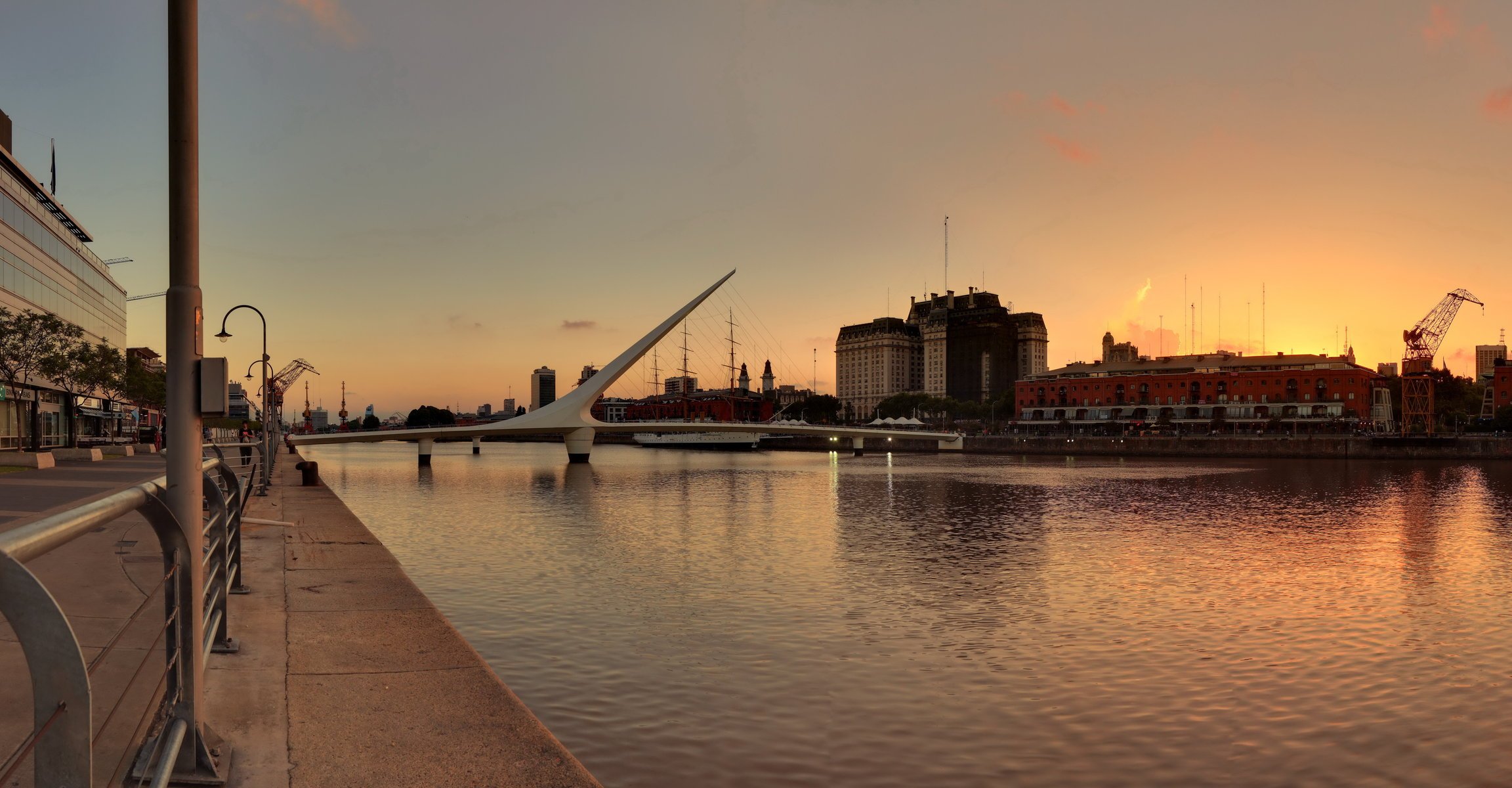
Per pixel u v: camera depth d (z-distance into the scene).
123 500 3.98
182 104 5.18
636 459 140.88
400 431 106.69
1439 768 13.20
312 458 135.50
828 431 136.62
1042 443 150.38
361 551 17.89
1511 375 146.62
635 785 12.12
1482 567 32.09
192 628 5.35
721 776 12.41
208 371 5.24
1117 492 67.88
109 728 6.38
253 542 18.80
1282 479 84.81
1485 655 19.44
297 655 9.03
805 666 17.92
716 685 16.52
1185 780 12.68
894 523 46.34
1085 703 15.89
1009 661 18.59
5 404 52.12
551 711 14.95
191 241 5.23
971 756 13.35
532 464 121.88
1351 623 22.64
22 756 2.59
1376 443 125.12
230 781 5.75
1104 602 25.11
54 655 2.90
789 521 47.28
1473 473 92.50
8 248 50.78
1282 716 15.36
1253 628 21.89
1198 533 42.28
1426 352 135.12
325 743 6.57
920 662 18.34
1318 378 156.38
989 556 34.19
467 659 9.12
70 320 64.94
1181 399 167.88
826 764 12.94
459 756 6.45
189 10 5.19
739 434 189.00
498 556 33.50
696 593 25.80
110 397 75.81
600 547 36.47
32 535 2.86
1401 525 45.75
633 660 18.17
